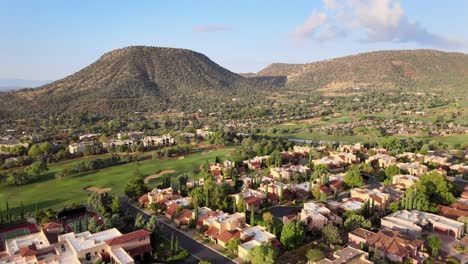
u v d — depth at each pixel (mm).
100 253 107812
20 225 143375
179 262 110438
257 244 114062
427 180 159000
